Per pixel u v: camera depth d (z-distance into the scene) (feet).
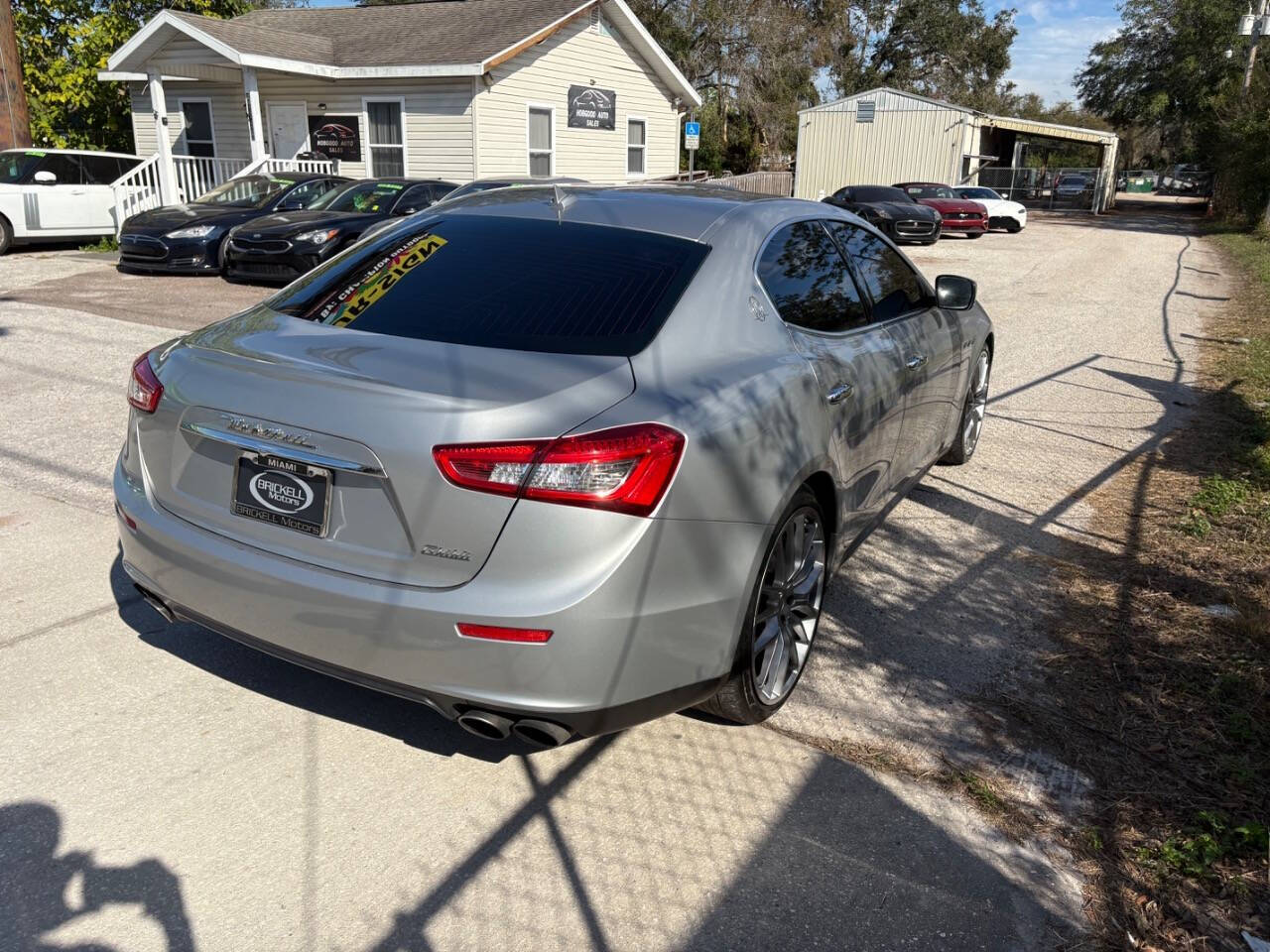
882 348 12.35
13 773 9.06
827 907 7.86
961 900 7.98
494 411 7.67
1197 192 185.57
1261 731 10.30
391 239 11.10
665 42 128.88
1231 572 14.43
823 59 147.54
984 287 50.75
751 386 9.17
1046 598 13.55
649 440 7.80
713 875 8.19
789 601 10.32
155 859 8.09
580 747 9.91
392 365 8.33
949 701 10.91
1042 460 20.13
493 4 67.72
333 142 63.10
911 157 108.78
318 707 10.41
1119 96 181.88
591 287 9.58
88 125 76.79
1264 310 43.34
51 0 73.87
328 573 8.17
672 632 8.27
